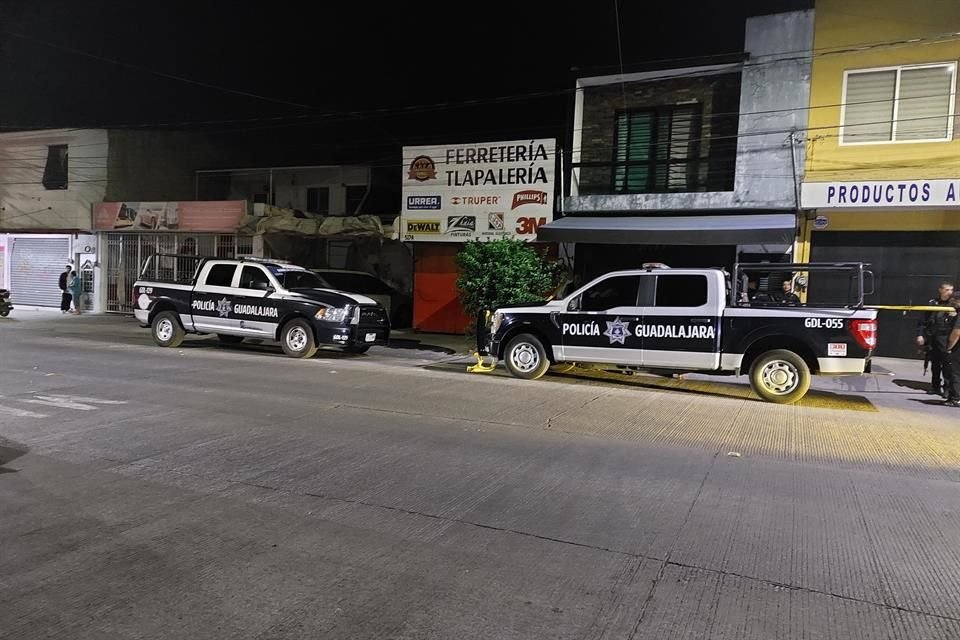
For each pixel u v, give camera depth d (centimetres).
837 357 922
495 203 1772
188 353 1372
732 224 1434
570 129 1725
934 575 390
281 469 579
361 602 347
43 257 2517
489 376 1166
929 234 1412
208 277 1448
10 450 623
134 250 2373
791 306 959
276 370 1155
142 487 527
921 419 864
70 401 846
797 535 450
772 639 317
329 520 464
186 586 362
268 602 346
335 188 2622
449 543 427
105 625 321
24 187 2516
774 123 1499
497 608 343
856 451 690
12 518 458
